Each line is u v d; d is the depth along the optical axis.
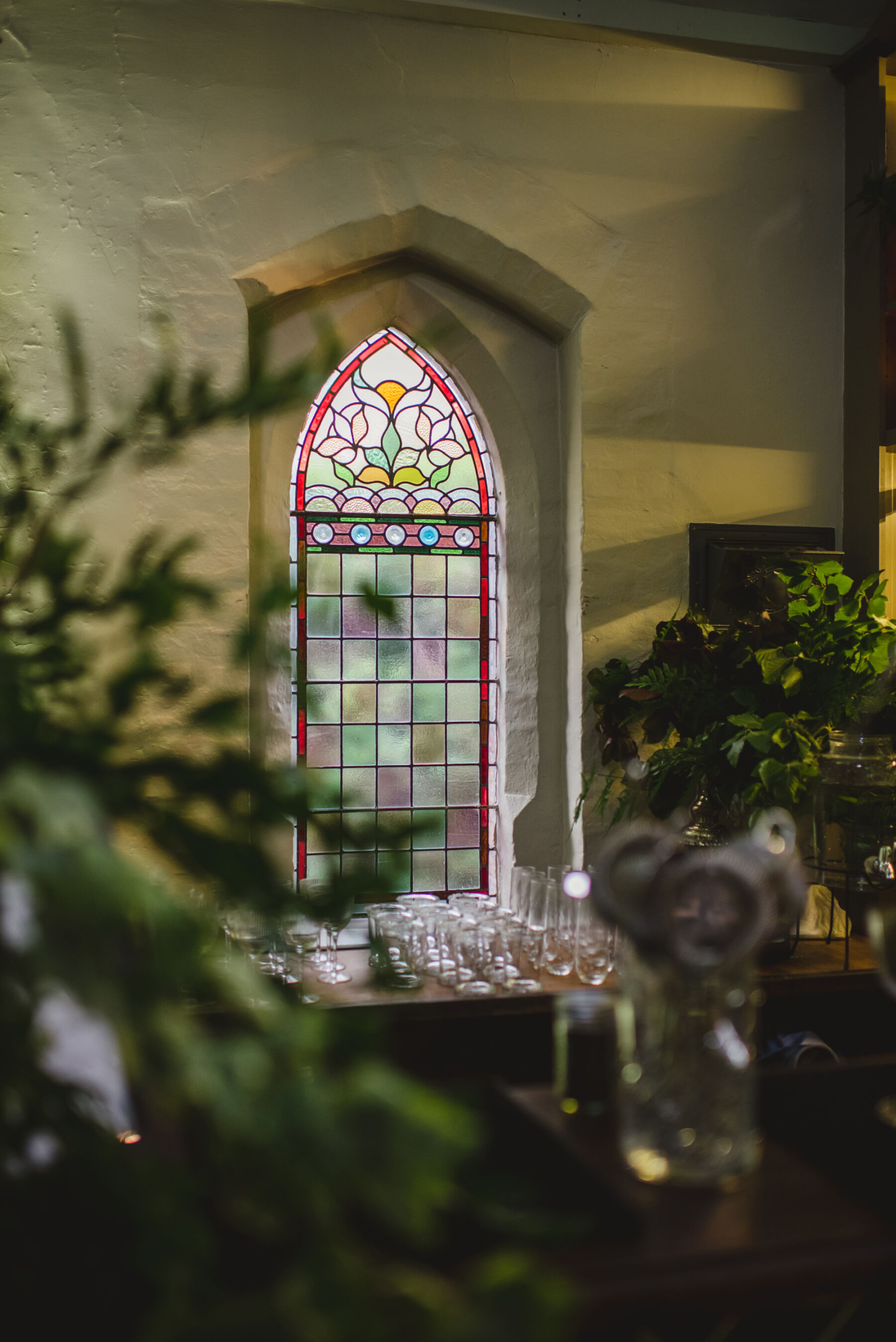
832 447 3.47
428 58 3.12
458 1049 2.57
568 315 3.31
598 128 3.26
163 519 2.90
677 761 2.80
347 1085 0.51
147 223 2.94
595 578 3.28
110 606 0.75
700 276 3.36
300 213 3.04
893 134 3.33
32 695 0.70
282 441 3.26
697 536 3.33
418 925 2.62
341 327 3.32
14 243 2.87
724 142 3.38
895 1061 1.59
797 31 3.38
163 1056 0.48
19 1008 0.59
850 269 3.45
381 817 3.42
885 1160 1.28
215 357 2.98
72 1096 0.67
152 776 0.70
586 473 3.27
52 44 2.91
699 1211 1.10
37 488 2.77
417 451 3.48
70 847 0.46
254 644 0.73
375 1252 0.97
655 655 3.00
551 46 3.22
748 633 2.86
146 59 2.95
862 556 3.39
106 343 2.90
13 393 2.81
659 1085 1.18
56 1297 0.64
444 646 3.49
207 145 2.98
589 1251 1.01
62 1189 0.64
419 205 3.11
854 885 2.71
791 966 2.76
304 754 3.36
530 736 3.40
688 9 3.27
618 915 1.22
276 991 0.60
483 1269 0.53
